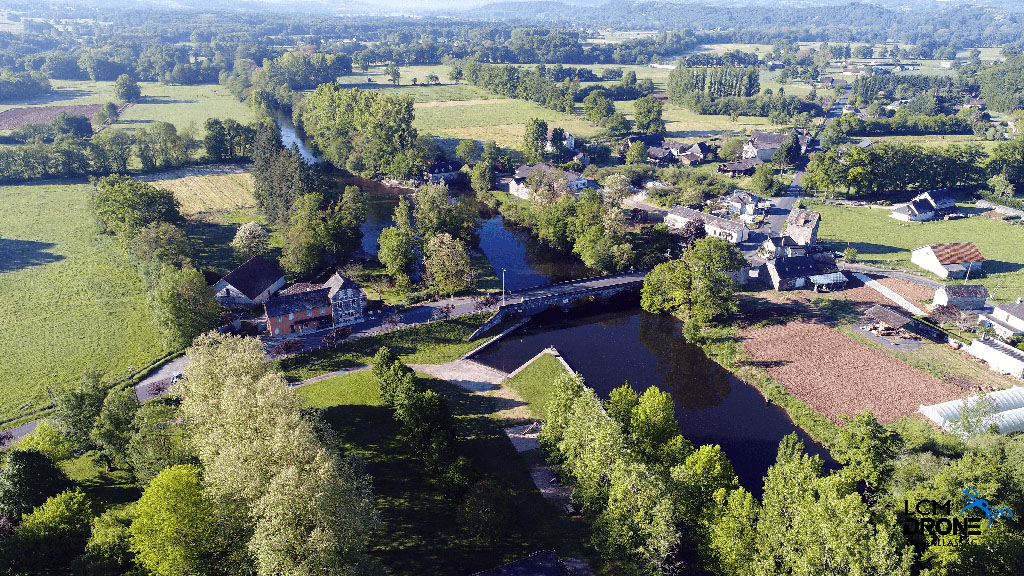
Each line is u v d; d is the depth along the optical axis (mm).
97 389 78375
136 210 150125
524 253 162125
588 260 145375
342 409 92062
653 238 149750
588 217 153625
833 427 88250
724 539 56281
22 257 146500
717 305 120750
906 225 173875
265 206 173125
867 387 98750
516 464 81812
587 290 134250
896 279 137500
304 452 57250
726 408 96750
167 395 93312
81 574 56125
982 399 81312
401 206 159000
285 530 51688
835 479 56969
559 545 68125
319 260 141875
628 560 59906
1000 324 111500
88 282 134125
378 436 85812
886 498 63812
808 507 54344
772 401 98125
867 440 68062
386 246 139125
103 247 152375
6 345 110000
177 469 60531
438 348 113250
